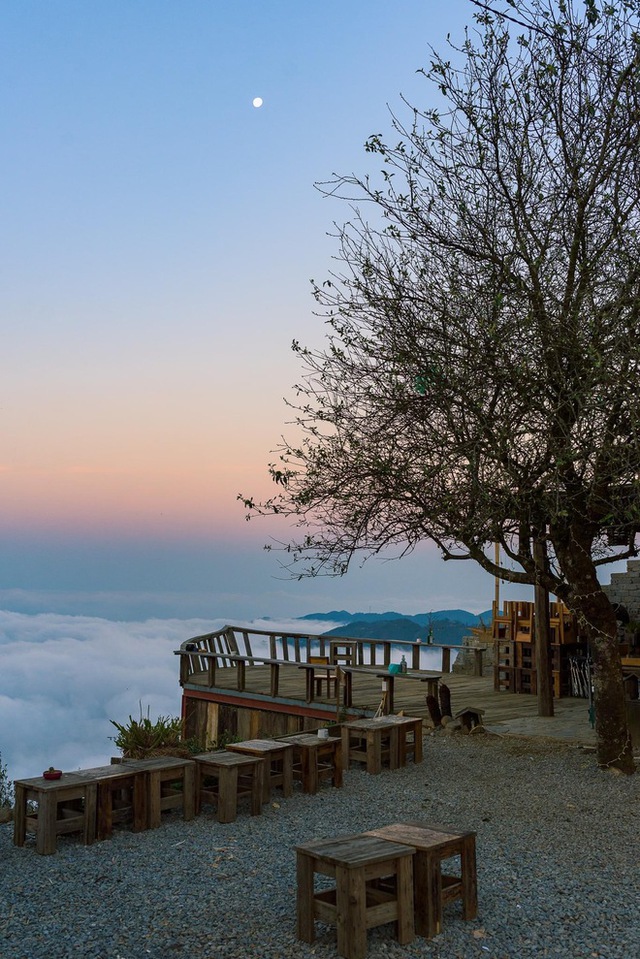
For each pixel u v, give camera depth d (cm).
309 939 488
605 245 854
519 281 823
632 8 849
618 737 966
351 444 877
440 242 904
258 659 1533
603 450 771
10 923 525
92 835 709
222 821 780
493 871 622
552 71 843
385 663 2017
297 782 966
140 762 791
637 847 685
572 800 846
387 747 1081
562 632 1652
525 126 889
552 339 796
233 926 513
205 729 1666
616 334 793
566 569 960
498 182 907
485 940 495
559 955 473
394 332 885
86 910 545
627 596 1758
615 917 529
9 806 881
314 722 1434
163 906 549
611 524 873
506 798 866
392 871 491
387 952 477
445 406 831
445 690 1342
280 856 664
